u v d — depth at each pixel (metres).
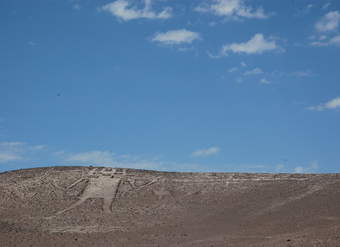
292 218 53.53
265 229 50.97
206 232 53.12
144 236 53.81
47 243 52.34
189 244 48.47
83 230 57.59
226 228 53.75
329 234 45.50
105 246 50.59
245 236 49.25
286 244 44.00
